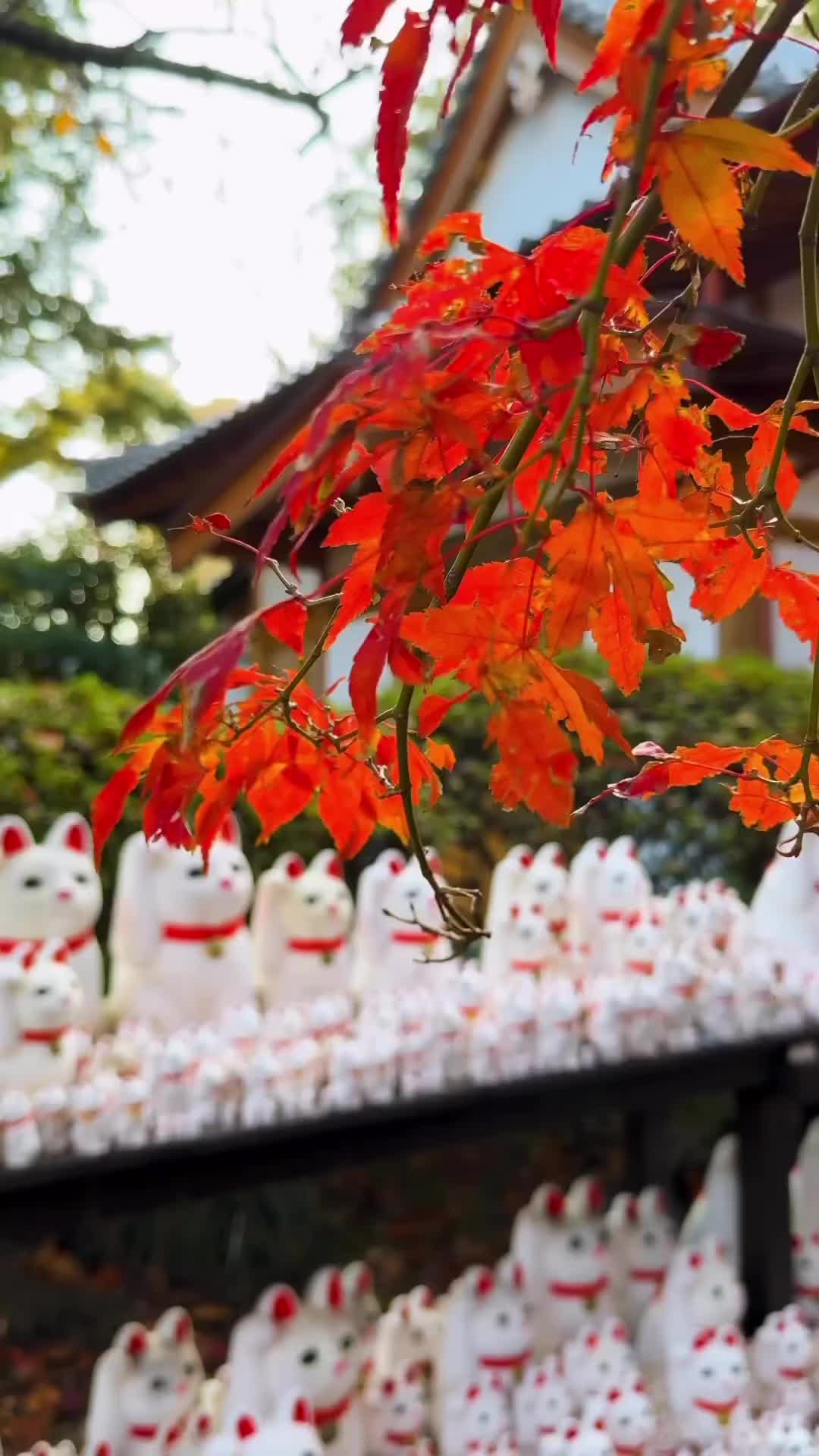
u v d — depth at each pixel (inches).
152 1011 87.1
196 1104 71.8
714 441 27.6
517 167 191.3
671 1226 103.0
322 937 93.0
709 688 151.4
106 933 122.3
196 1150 70.4
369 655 19.2
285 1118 74.2
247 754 24.5
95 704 121.5
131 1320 117.9
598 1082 86.4
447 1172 151.3
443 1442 83.7
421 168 194.7
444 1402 84.5
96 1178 68.4
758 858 156.9
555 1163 154.4
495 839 144.1
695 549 24.3
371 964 95.5
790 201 97.1
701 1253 93.2
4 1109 66.3
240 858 90.3
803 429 27.4
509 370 19.6
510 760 18.7
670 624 24.6
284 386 145.9
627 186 17.6
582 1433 77.2
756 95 112.6
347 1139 77.4
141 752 22.1
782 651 174.4
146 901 87.9
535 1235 94.6
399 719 22.7
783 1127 95.7
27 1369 108.7
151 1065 72.1
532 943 96.3
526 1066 84.0
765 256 110.1
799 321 114.5
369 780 26.4
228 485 144.7
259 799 26.7
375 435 18.5
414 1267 129.1
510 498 21.9
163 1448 76.3
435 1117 80.6
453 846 139.4
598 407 23.3
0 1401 103.2
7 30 91.2
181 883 86.8
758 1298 95.5
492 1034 82.5
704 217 18.4
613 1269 97.8
